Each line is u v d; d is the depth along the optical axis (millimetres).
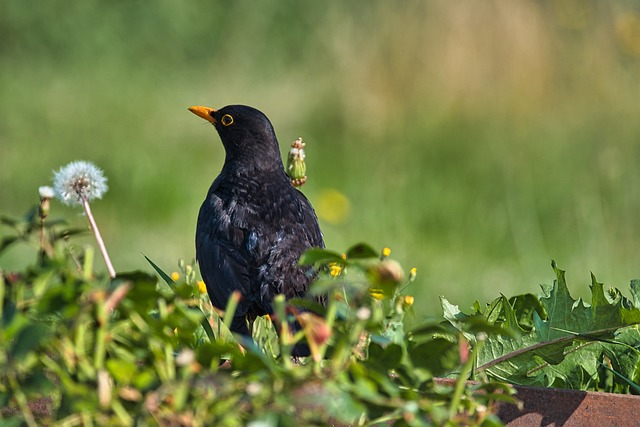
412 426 3084
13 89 20484
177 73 22422
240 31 23078
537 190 13836
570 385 4789
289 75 20234
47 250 3307
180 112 18719
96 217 13375
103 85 21234
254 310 6414
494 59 17234
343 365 3141
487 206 13547
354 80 17641
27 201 14398
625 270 11531
